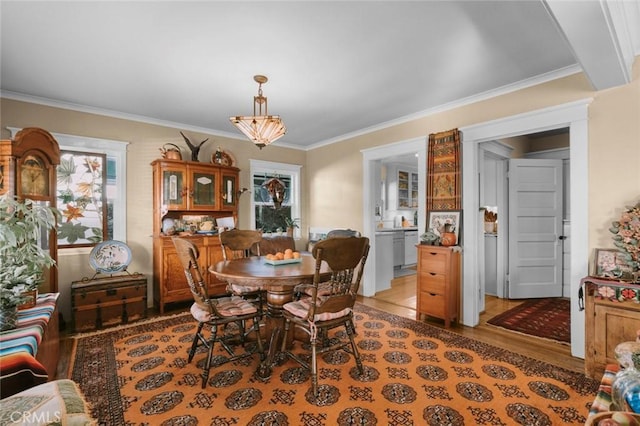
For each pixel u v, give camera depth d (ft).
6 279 5.98
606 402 3.69
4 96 10.00
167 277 12.05
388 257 16.07
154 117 12.84
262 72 8.75
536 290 14.03
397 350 8.52
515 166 13.98
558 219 14.11
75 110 11.30
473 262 10.62
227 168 14.02
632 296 6.51
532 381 6.89
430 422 5.53
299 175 17.84
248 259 9.62
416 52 7.68
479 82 9.49
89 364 7.68
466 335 9.69
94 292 10.34
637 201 7.50
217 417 5.68
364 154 14.62
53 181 9.02
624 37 6.23
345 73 8.83
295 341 9.04
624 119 7.69
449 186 11.17
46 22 6.40
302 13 6.17
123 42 7.19
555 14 4.94
